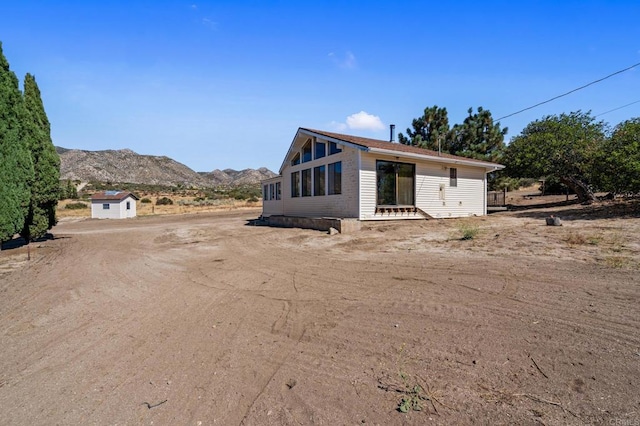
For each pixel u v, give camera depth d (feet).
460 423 6.80
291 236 37.76
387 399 7.75
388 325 11.72
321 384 8.61
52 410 8.27
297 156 58.23
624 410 6.77
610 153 45.88
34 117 40.88
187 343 11.60
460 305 12.87
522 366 8.59
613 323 10.46
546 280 15.08
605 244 21.80
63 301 17.28
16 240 46.34
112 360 10.71
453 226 37.55
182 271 23.17
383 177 44.16
